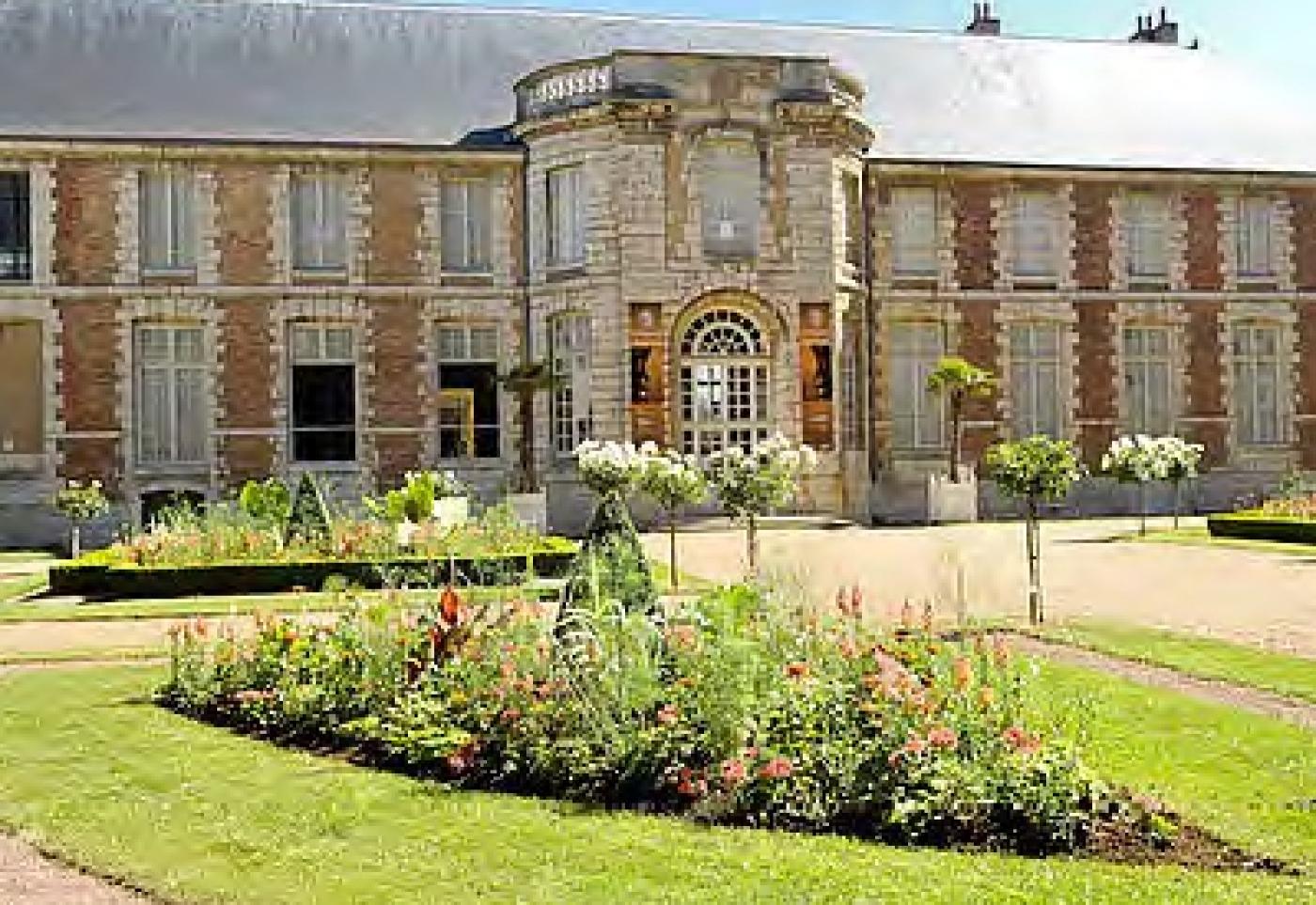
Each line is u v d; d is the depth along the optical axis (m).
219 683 11.05
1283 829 7.71
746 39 37.38
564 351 31.62
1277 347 36.47
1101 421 35.06
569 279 31.19
